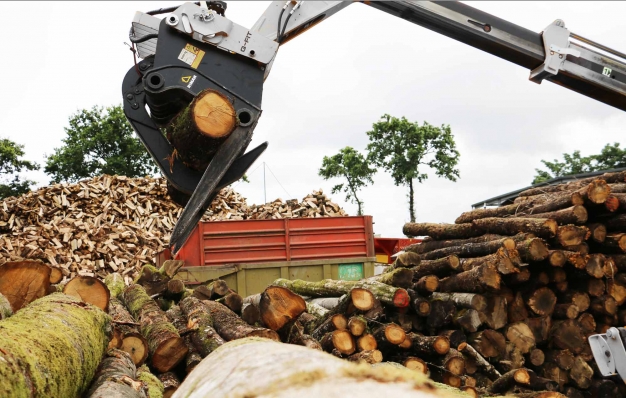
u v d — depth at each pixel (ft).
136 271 42.11
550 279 21.16
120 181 50.72
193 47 15.29
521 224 21.35
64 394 8.57
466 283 20.16
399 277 20.65
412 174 120.88
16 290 12.44
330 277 29.86
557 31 19.11
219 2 16.15
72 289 14.32
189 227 14.30
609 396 20.17
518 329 20.29
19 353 7.70
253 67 15.49
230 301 20.39
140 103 15.56
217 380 4.92
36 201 47.29
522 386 18.15
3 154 111.55
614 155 116.26
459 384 18.22
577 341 20.59
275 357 4.79
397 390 3.48
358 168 123.75
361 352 17.80
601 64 19.29
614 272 20.77
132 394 10.52
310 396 3.48
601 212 21.67
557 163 120.57
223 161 14.58
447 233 25.66
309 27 17.92
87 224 44.83
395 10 18.58
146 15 16.07
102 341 11.49
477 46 19.31
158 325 16.84
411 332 20.01
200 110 14.15
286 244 30.50
